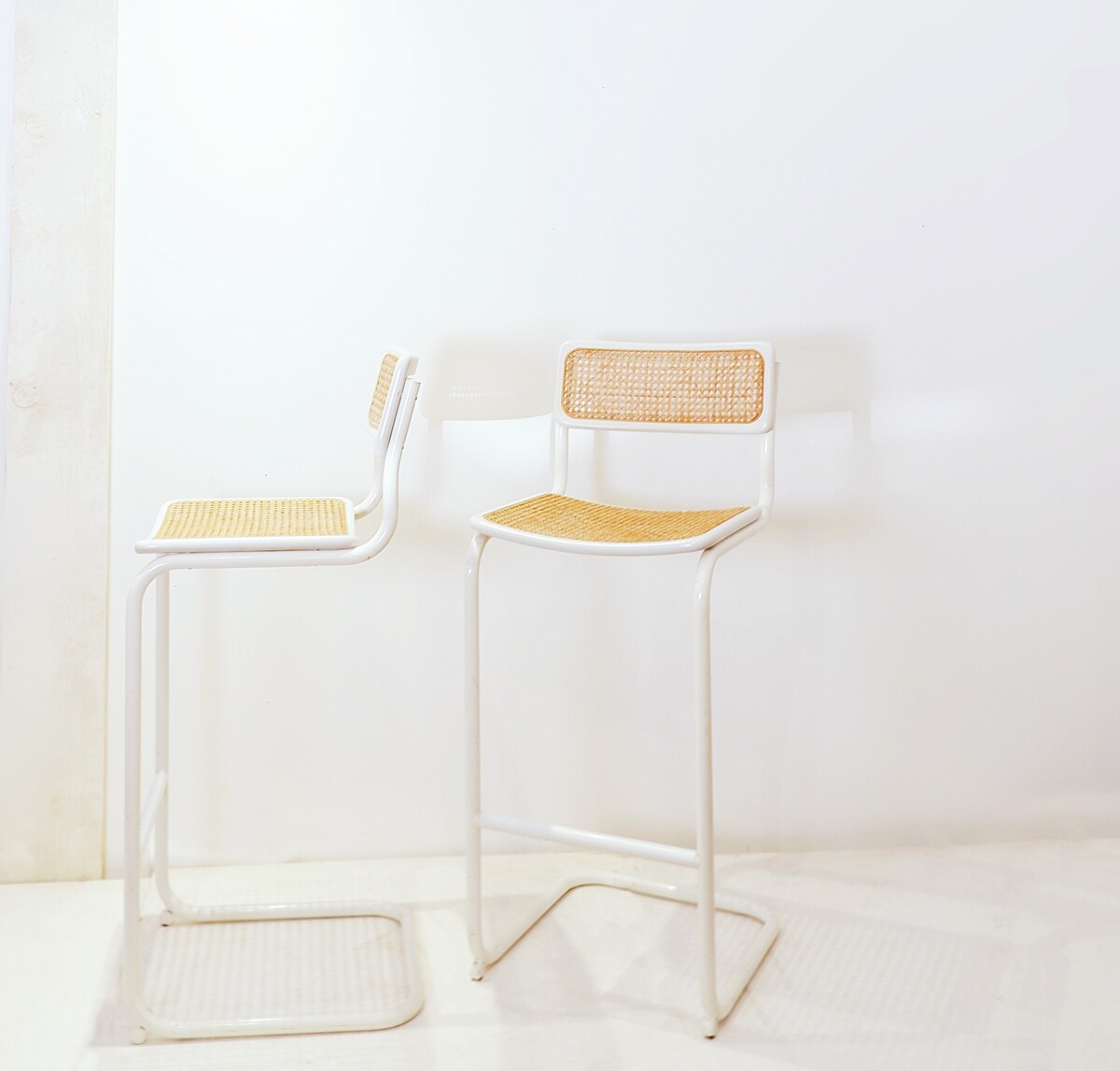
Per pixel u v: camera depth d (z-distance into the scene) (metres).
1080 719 2.05
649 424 1.76
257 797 2.01
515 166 1.91
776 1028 1.54
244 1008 1.58
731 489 1.98
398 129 1.89
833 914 1.83
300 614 1.97
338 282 1.91
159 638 1.79
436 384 1.95
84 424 1.88
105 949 1.74
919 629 2.02
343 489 1.95
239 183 1.88
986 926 1.78
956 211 1.94
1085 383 1.97
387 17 1.88
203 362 1.91
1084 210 1.94
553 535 1.53
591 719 2.04
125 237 1.87
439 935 1.78
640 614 2.01
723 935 1.78
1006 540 2.00
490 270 1.93
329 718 2.00
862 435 1.97
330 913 1.83
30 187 1.83
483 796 2.05
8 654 1.90
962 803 2.06
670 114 1.91
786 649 2.03
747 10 1.90
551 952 1.73
